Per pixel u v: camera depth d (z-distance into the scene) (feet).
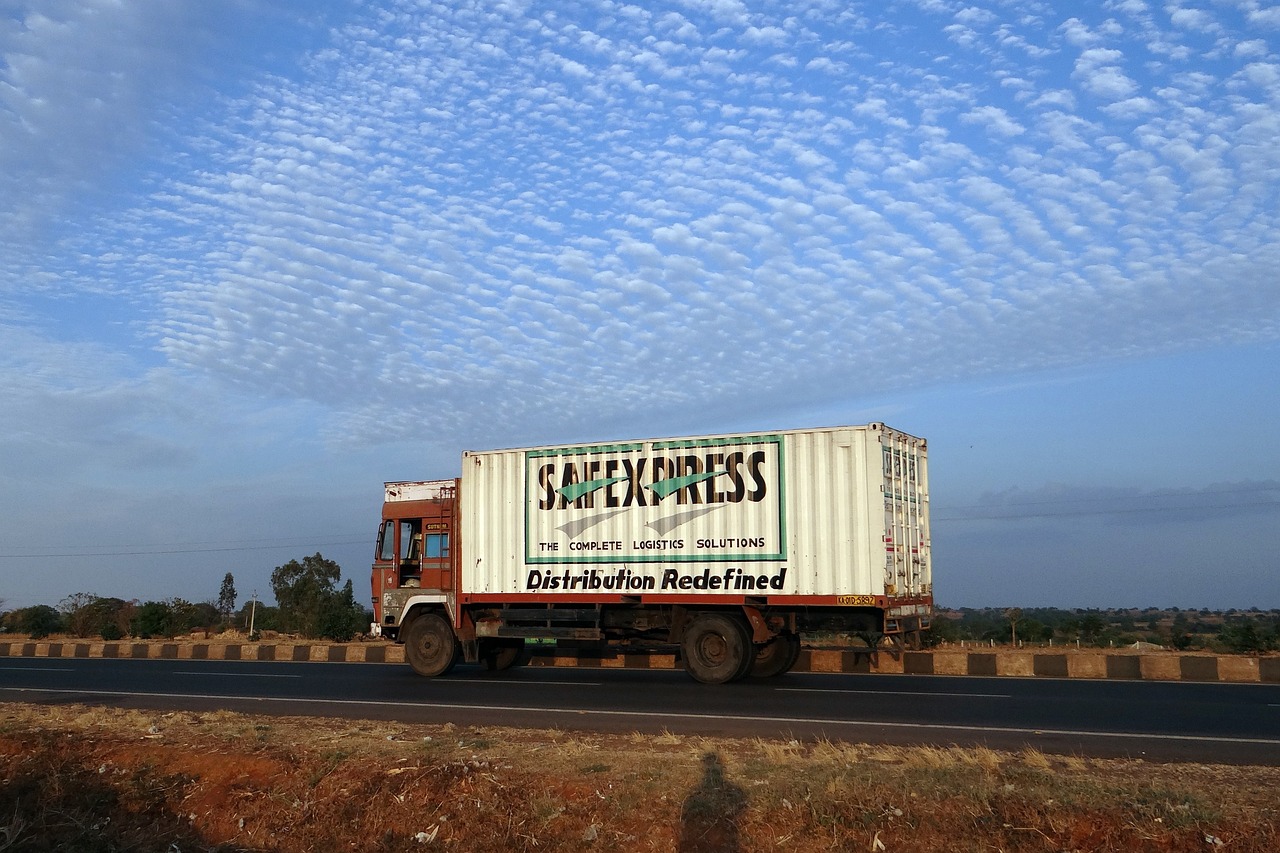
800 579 55.36
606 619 62.34
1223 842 22.41
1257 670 59.41
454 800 28.55
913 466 59.67
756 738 35.24
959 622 122.93
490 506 64.85
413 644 66.33
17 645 110.22
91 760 34.32
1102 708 44.29
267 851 28.94
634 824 26.27
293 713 45.60
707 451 58.59
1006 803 24.58
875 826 24.61
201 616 141.69
